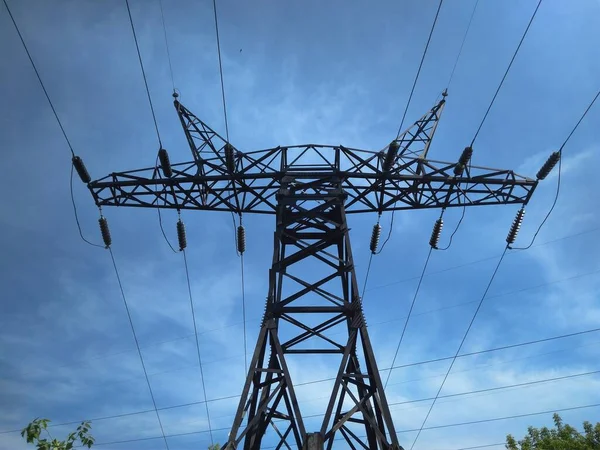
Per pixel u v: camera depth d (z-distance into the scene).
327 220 19.84
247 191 21.02
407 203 21.36
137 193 20.81
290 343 18.23
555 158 20.12
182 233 21.70
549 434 41.75
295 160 21.23
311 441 15.33
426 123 22.91
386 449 15.68
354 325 17.66
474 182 20.78
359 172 20.72
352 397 16.48
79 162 19.98
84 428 14.94
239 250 22.75
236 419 15.84
